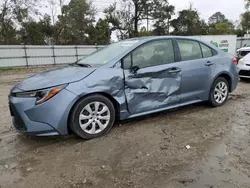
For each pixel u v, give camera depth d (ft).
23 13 102.47
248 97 20.17
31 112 10.68
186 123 13.87
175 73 14.08
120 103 12.37
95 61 13.39
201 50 15.90
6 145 11.59
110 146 11.13
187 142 11.39
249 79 28.53
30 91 10.79
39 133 10.87
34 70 61.67
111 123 12.46
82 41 137.80
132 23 152.87
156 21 159.74
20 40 119.96
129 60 12.76
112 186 8.23
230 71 17.11
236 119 14.43
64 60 77.71
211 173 8.82
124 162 9.72
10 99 11.48
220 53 16.98
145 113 13.35
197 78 15.19
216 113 15.57
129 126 13.50
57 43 129.08
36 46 71.31
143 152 10.50
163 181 8.42
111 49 14.19
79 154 10.48
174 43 14.58
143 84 12.96
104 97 12.03
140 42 13.41
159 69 13.43
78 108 11.32
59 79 11.15
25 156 10.48
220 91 16.98
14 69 64.28
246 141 11.38
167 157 10.03
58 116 10.83
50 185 8.38
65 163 9.77
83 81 11.37
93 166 9.49
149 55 13.50
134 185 8.24
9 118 15.70
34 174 9.08
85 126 11.66
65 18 129.49
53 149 11.03
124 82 12.39
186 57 14.93
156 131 12.75
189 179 8.48
